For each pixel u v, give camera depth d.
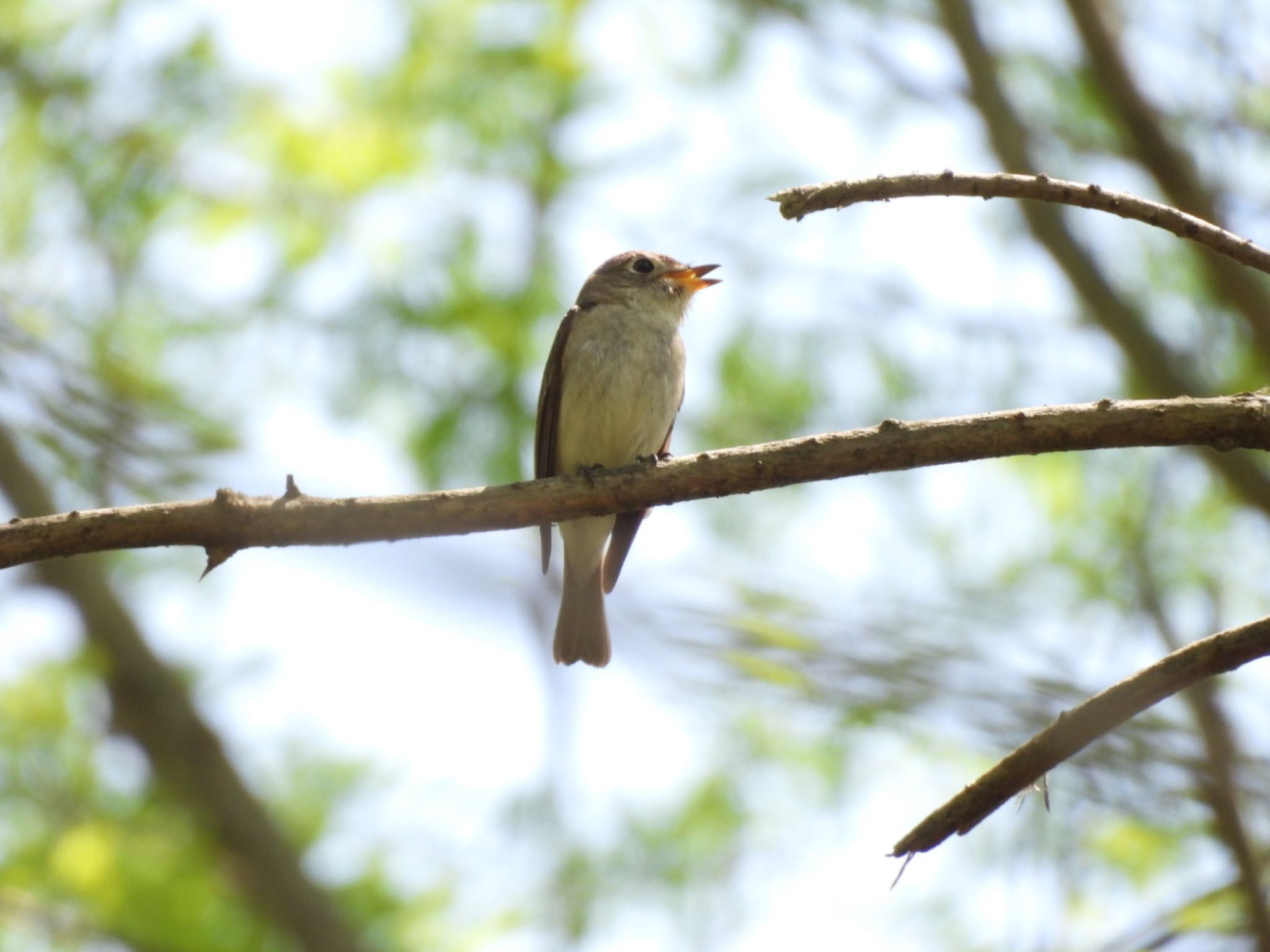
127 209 12.30
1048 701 8.34
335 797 13.02
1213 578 10.23
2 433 12.61
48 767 11.82
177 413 11.36
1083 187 5.53
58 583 13.22
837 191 5.57
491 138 13.12
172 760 12.87
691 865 12.30
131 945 11.45
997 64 13.23
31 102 12.45
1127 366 12.63
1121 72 12.25
